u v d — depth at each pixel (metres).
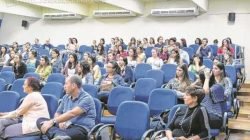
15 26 12.43
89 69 5.18
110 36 10.67
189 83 4.49
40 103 3.42
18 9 10.80
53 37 11.72
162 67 5.91
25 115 3.38
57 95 4.57
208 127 2.89
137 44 8.62
